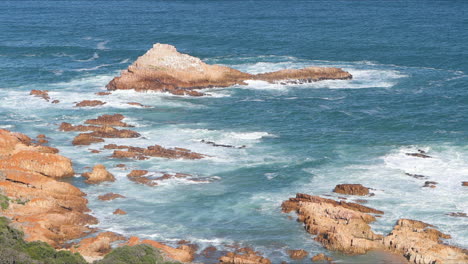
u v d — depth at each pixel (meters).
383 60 152.50
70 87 123.50
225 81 125.62
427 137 90.00
